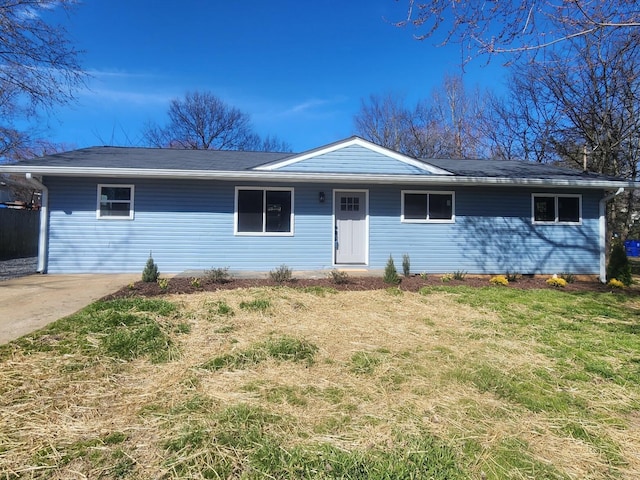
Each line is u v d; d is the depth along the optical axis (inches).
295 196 406.6
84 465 83.3
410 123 1067.9
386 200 417.4
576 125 603.5
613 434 101.0
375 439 95.1
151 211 383.6
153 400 114.9
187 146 1258.0
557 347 173.9
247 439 93.4
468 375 138.0
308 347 164.6
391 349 167.0
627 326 212.7
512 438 97.1
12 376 128.3
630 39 339.6
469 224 425.4
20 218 579.8
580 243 436.5
